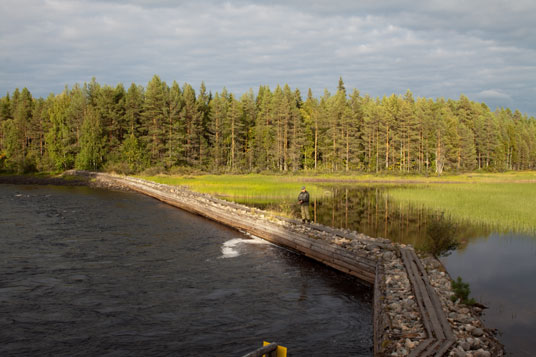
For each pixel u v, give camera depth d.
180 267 14.88
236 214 24.72
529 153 134.12
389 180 82.88
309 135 109.00
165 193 38.84
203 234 21.61
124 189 53.03
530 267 14.31
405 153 105.81
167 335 9.06
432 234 16.47
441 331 7.95
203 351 8.33
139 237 20.36
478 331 8.08
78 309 10.52
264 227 20.45
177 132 91.06
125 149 80.25
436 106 132.12
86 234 20.75
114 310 10.49
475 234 21.45
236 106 100.88
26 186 57.31
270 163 102.00
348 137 99.44
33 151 85.88
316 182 76.38
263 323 9.89
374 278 13.04
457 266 14.43
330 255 15.24
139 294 11.80
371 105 123.75
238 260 16.14
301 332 9.41
